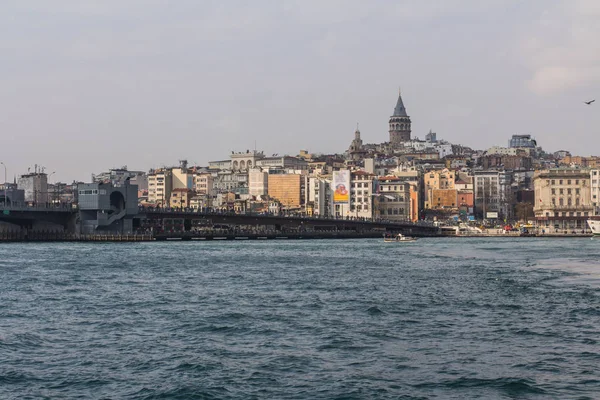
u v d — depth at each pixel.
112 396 59.84
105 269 164.00
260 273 155.25
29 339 80.00
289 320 91.00
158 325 88.12
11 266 171.12
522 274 149.62
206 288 125.50
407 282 134.25
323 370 66.75
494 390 60.91
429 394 59.94
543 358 70.81
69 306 103.69
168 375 65.38
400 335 81.38
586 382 62.97
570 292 116.69
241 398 59.06
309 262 189.38
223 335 81.94
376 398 58.91
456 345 76.31
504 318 91.88
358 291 120.00
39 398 59.53
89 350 74.81
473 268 166.88
